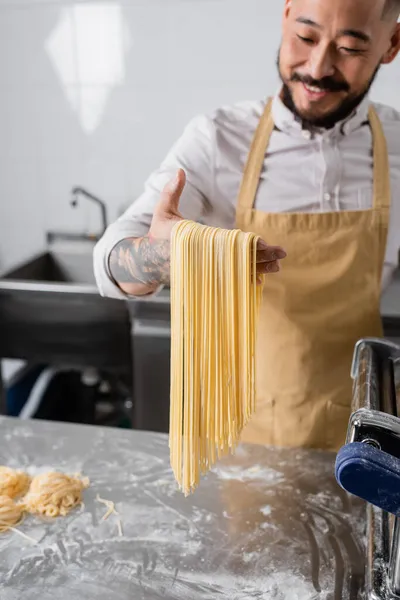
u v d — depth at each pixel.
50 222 2.68
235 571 0.95
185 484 0.98
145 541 1.01
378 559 0.86
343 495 1.12
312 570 0.95
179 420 0.98
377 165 1.44
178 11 2.30
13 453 1.25
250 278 0.93
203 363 0.95
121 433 1.32
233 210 1.51
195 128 1.51
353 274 1.42
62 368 2.46
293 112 1.41
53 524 1.05
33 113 2.54
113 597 0.90
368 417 0.74
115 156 2.53
